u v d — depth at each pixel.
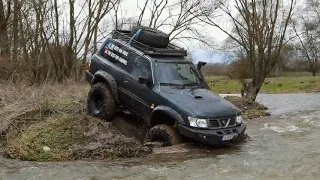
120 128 9.47
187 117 7.92
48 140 7.94
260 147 8.41
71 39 19.16
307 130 10.63
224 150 8.13
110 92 9.62
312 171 6.31
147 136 8.60
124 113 10.11
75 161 7.19
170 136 8.16
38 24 18.50
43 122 9.00
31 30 18.50
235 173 6.32
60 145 7.84
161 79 8.95
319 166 6.61
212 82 43.75
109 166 6.79
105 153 7.51
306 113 15.14
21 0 17.55
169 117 8.76
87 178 6.07
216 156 7.58
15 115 9.27
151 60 9.17
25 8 18.31
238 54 29.59
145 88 8.92
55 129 8.48
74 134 8.34
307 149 8.05
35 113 9.71
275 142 8.96
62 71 18.12
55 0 19.06
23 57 16.92
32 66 16.17
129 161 7.20
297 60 73.25
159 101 8.52
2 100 10.41
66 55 18.75
